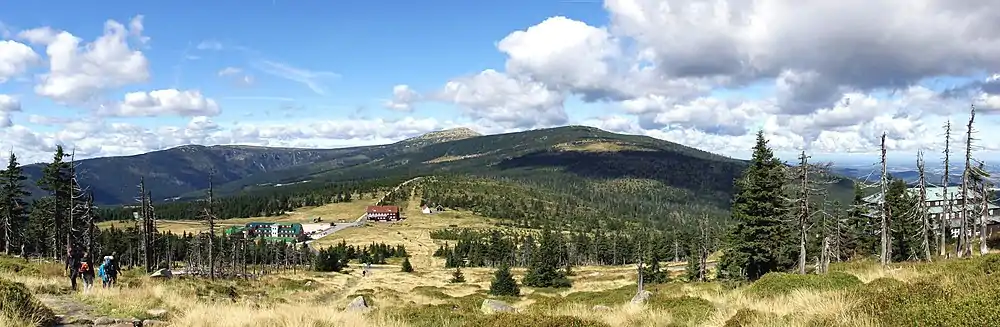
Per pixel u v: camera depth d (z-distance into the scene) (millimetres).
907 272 20719
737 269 44531
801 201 40156
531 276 81000
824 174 39938
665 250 142500
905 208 63156
